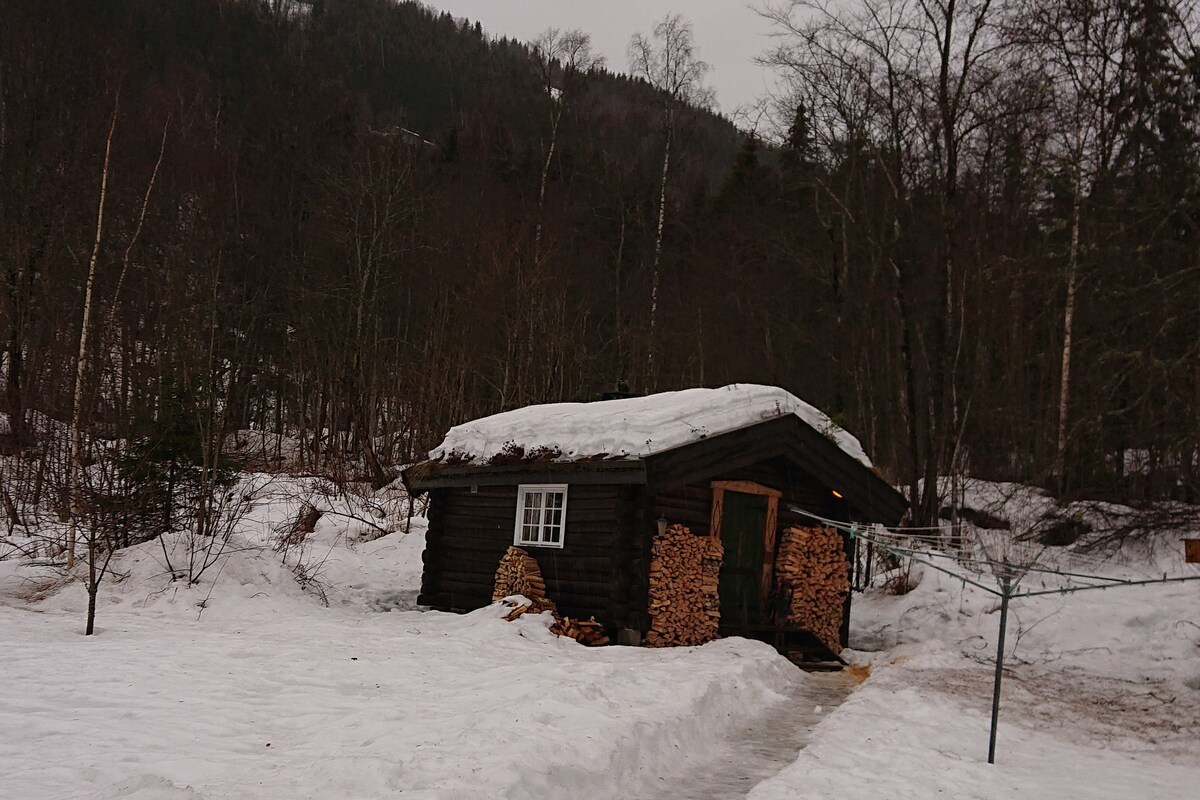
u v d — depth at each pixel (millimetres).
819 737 8812
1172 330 18516
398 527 24125
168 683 8891
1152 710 10766
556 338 33750
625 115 44562
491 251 33844
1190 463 18734
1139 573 17156
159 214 29531
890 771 7586
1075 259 21516
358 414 31125
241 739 7105
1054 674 13008
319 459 33844
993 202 25156
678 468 13250
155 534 17250
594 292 37875
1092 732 9633
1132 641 13891
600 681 9461
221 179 35344
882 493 15602
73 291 26797
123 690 8461
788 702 10812
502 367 33594
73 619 12703
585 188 41562
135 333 25406
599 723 7637
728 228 35656
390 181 34250
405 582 19906
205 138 37344
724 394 14617
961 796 6922
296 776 6055
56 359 24453
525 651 11938
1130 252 18844
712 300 33844
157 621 12992
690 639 13656
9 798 5430
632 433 13484
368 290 33406
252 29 52250
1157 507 18766
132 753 6480
